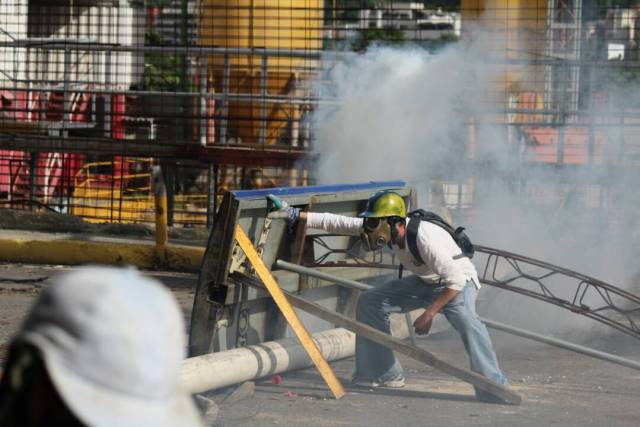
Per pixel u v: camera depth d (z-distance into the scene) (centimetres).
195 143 4425
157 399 418
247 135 4953
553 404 1898
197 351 1948
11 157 5544
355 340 2109
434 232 1834
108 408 407
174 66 5884
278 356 2016
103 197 5275
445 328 2562
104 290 411
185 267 3578
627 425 1755
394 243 1859
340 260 2350
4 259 3697
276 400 1908
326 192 2159
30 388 411
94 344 406
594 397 1967
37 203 4553
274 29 5034
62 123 4978
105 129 5666
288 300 1923
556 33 4769
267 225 2008
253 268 1977
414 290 1914
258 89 4953
